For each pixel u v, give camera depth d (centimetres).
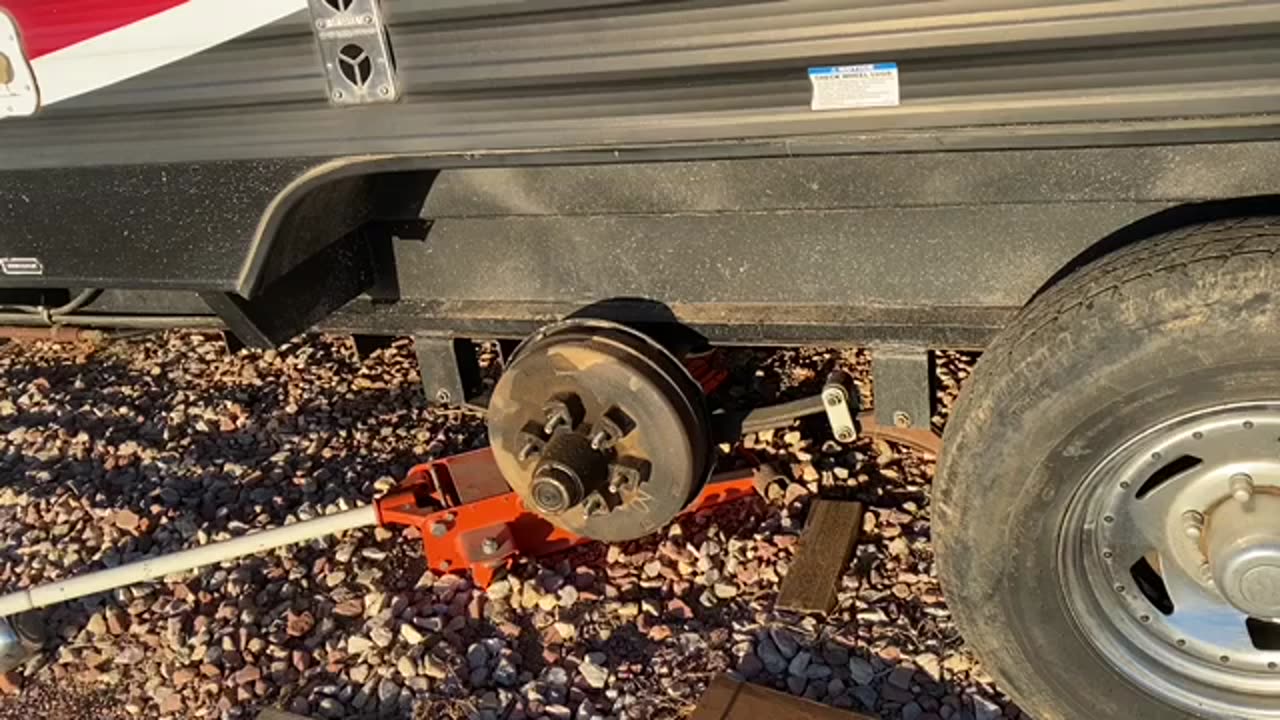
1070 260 123
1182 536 120
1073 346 110
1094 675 125
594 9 108
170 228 127
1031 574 120
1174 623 124
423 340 147
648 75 110
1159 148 112
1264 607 117
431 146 117
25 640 163
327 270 138
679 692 146
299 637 163
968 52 102
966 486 118
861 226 127
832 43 105
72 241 131
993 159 117
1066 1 98
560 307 141
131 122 122
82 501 195
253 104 119
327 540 178
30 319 162
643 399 134
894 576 158
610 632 156
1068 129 104
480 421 203
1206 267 106
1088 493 117
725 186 125
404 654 156
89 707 158
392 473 193
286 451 202
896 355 132
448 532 159
